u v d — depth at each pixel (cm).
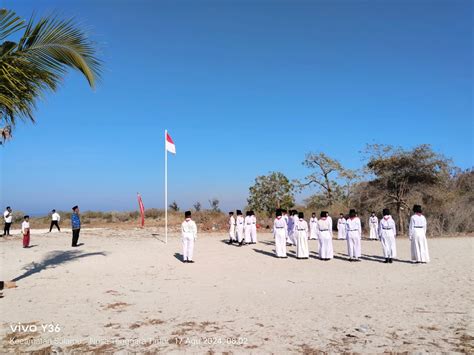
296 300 898
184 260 1512
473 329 673
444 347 587
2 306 855
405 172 2575
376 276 1203
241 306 845
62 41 1006
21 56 980
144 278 1180
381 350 579
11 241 2256
